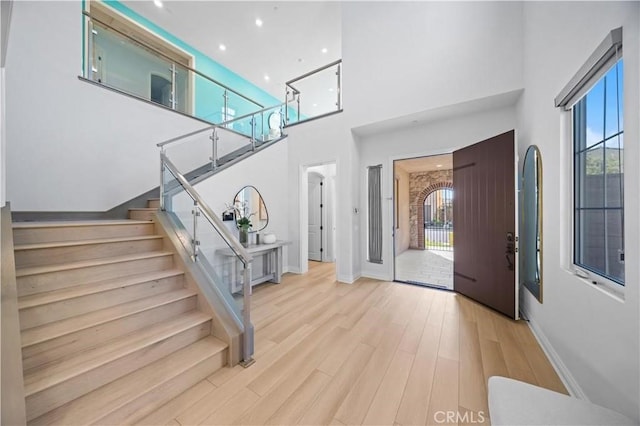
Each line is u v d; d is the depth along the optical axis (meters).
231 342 1.89
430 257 6.62
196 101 5.10
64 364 1.43
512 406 1.07
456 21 3.14
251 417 1.43
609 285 1.38
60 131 2.87
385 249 4.28
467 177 3.35
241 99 5.91
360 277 4.46
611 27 1.28
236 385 1.70
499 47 2.88
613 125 1.42
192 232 2.51
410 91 3.47
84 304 1.75
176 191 2.79
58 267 1.81
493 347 2.15
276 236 4.70
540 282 2.23
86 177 3.06
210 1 4.41
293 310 3.00
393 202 4.21
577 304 1.61
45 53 2.76
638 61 1.08
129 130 3.46
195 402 1.54
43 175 2.75
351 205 4.15
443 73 3.22
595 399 1.40
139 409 1.43
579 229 1.78
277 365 1.92
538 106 2.30
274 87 7.49
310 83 7.03
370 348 2.15
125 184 3.40
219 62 6.27
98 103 3.17
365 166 4.47
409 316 2.80
